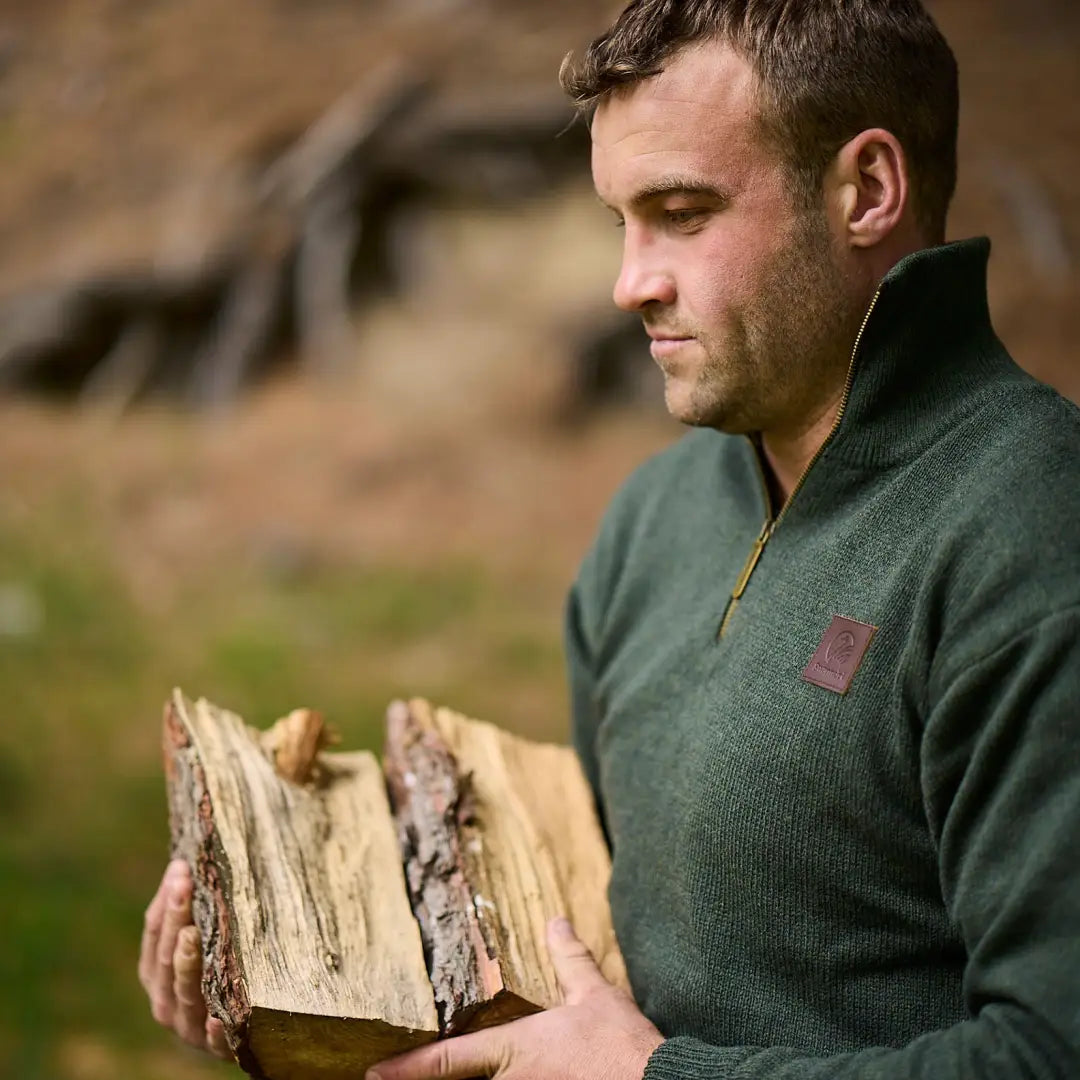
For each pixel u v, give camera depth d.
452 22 12.28
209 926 1.68
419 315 10.58
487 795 1.95
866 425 1.57
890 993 1.52
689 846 1.61
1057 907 1.29
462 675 6.95
